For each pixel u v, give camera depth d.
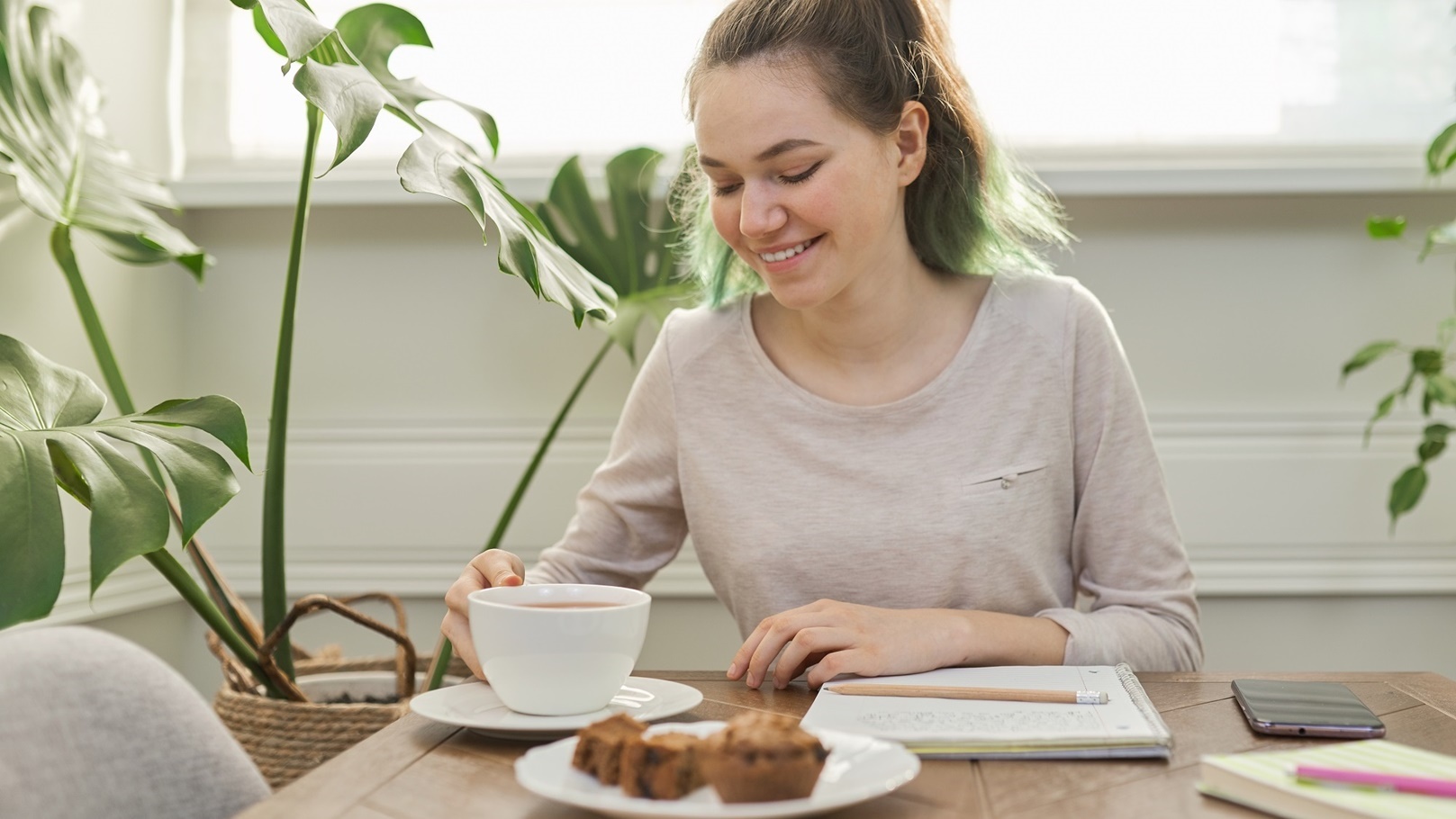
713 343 1.25
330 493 1.92
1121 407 1.20
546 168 1.96
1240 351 1.85
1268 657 1.86
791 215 1.02
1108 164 1.90
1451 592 1.84
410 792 0.60
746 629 1.22
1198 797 0.57
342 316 1.94
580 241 1.71
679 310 1.33
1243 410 1.85
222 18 1.98
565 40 1.96
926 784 0.60
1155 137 1.90
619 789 0.56
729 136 1.00
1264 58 1.89
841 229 1.03
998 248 1.25
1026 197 1.31
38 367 1.09
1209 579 1.84
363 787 0.61
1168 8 1.90
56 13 1.59
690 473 1.24
